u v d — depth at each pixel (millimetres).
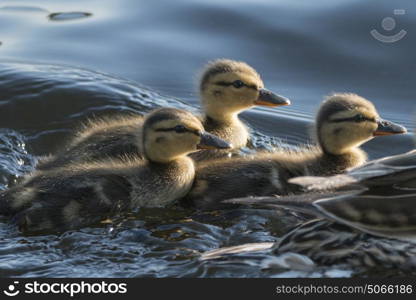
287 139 11242
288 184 9336
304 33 13336
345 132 9938
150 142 9500
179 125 9477
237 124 11266
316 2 14102
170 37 13500
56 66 12570
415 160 6523
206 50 13078
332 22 13500
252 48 13062
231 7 14094
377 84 12242
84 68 12586
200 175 9586
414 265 7012
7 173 10141
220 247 8086
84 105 11586
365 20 13453
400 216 6559
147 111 11570
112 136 10141
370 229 6582
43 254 7969
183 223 8695
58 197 8805
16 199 8844
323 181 6316
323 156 10016
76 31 13664
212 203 9250
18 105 11492
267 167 9469
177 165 9508
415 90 12039
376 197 6641
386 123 10086
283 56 12891
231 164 9633
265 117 11852
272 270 7176
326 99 10359
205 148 9609
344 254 7043
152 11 14219
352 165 9938
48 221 8641
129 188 9133
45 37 13492
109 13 14242
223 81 11094
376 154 10820
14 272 7621
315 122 10258
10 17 14094
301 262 7125
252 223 8641
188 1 14398
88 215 8805
